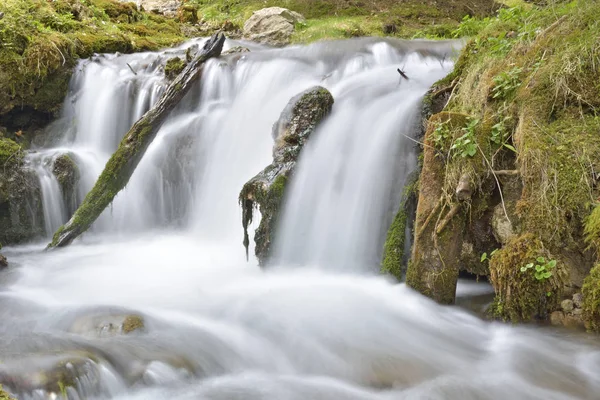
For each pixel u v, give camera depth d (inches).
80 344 149.6
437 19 508.4
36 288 203.5
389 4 541.0
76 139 329.7
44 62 322.3
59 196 280.1
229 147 281.3
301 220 217.0
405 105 229.1
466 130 175.2
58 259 240.4
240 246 250.5
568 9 206.1
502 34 217.0
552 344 150.3
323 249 217.5
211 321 171.3
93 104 330.3
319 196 219.8
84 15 409.7
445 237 174.6
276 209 210.4
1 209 268.7
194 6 581.0
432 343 157.5
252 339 160.9
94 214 251.8
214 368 145.9
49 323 167.0
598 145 158.4
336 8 531.2
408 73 283.0
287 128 227.5
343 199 219.9
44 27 352.5
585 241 151.3
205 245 260.4
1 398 112.2
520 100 177.9
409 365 146.1
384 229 210.4
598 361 141.7
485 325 166.2
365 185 216.8
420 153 210.1
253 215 234.8
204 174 281.9
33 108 327.9
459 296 187.2
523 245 155.9
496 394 131.4
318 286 199.8
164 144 293.0
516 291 156.7
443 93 221.5
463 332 162.7
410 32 468.4
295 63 314.2
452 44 343.3
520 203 162.4
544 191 157.6
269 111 281.4
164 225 286.7
